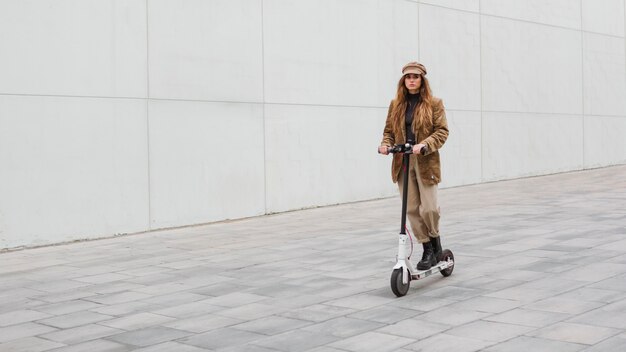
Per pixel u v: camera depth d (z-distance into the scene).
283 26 12.42
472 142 16.31
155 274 7.18
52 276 7.30
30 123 9.45
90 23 10.00
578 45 19.52
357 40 13.71
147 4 10.59
